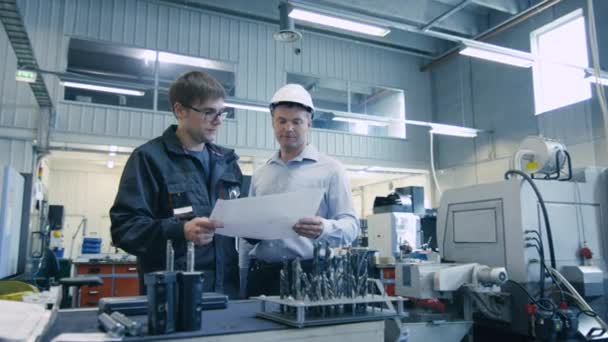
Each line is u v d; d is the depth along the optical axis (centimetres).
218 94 123
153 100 661
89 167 834
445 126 678
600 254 186
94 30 630
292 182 144
